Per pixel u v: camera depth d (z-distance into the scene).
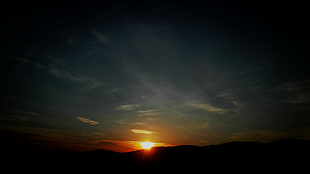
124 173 30.06
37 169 30.41
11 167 29.94
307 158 31.52
